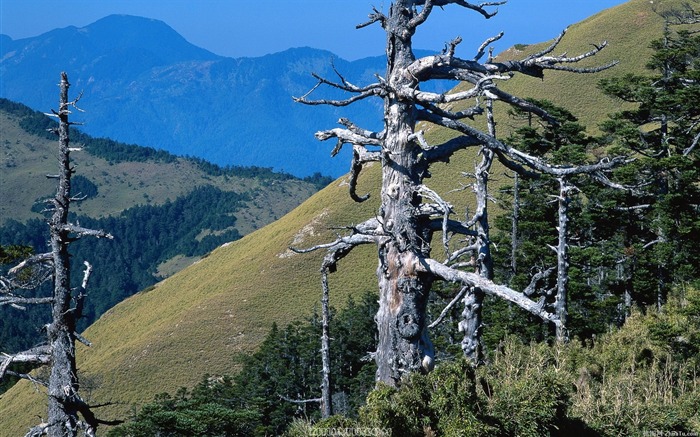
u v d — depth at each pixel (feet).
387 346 38.96
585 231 150.71
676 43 171.94
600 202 143.33
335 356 211.00
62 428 47.50
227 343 331.16
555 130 149.89
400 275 38.78
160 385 310.04
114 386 312.50
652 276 140.15
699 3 446.19
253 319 343.26
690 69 171.42
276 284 365.40
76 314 48.52
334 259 42.42
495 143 40.01
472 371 31.99
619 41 453.99
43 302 47.83
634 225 151.33
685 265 134.62
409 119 39.29
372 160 40.42
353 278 347.56
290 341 221.05
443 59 38.37
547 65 38.78
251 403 187.21
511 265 140.77
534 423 31.22
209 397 207.92
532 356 37.24
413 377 32.07
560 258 75.46
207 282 408.87
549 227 136.36
